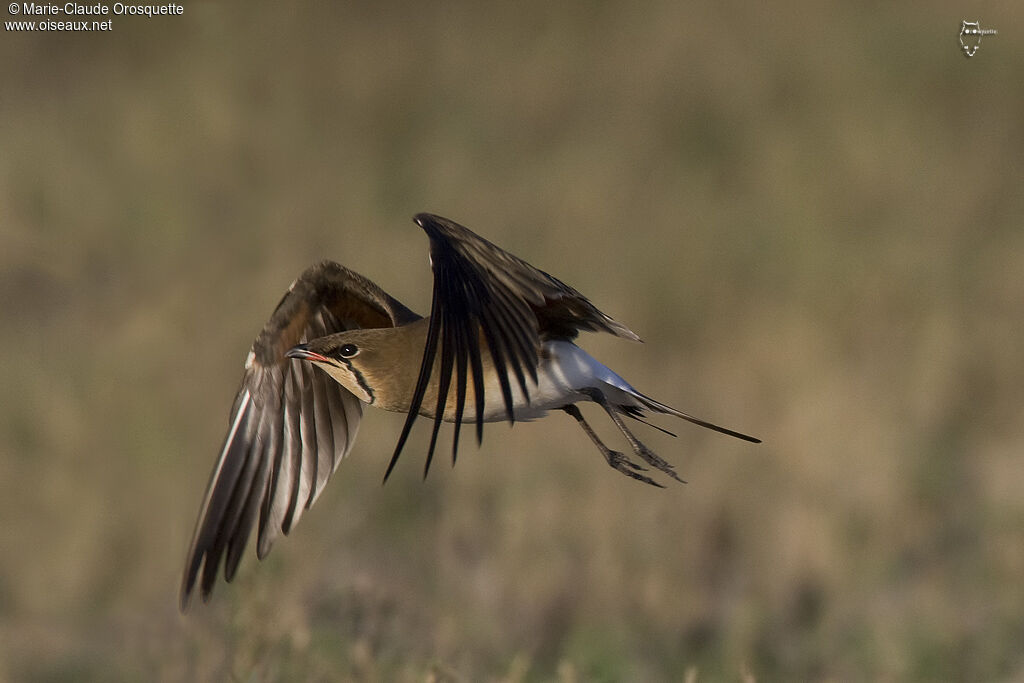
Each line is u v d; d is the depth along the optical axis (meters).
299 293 7.88
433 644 9.77
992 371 15.38
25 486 12.70
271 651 8.83
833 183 18.06
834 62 20.20
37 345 15.18
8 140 19.14
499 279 6.45
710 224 17.81
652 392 15.05
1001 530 12.19
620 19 22.31
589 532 11.84
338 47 21.41
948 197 18.09
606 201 18.58
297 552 10.88
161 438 13.03
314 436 8.05
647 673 10.55
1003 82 20.02
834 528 11.98
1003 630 10.88
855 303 16.27
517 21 22.48
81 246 17.83
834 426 13.29
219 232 18.09
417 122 20.86
